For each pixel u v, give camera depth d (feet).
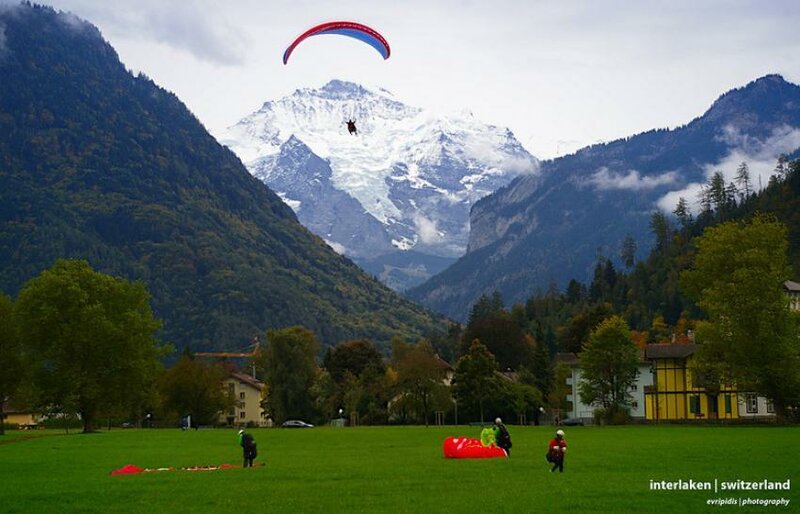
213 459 226.58
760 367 366.63
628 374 440.45
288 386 577.84
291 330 603.67
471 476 171.83
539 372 625.00
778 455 204.74
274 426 592.19
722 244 389.39
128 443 305.94
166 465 211.61
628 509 133.18
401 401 530.68
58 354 407.85
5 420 639.76
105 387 419.95
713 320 380.17
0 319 399.85
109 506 142.20
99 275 430.20
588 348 439.63
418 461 207.21
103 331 408.67
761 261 377.30
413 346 568.41
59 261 426.51
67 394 408.87
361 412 563.07
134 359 423.23
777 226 393.29
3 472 197.47
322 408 586.04
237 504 142.00
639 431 334.85
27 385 403.54
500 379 523.29
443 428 420.36
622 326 437.17
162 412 578.66
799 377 364.17
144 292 444.14
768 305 370.32
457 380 523.70
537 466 188.24
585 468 183.11
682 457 203.62
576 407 582.76
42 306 399.85
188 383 579.48
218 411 631.97
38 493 157.58
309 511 134.72
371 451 245.86
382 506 138.00
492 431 220.23
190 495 152.15
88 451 262.88
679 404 465.88
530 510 132.36
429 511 132.98
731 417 455.63
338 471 186.60
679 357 465.47
